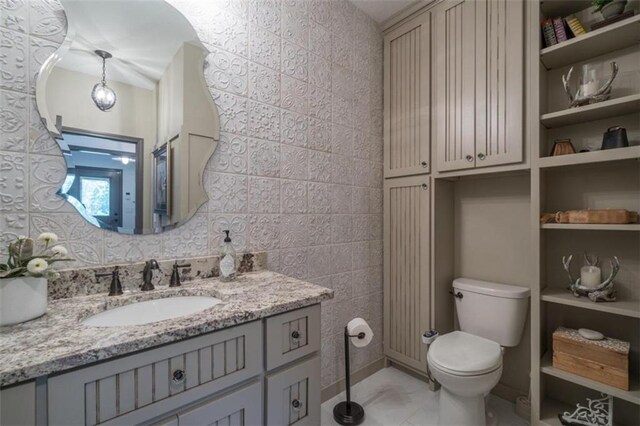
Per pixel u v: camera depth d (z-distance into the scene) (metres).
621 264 1.46
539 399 1.47
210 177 1.32
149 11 1.17
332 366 1.84
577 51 1.46
